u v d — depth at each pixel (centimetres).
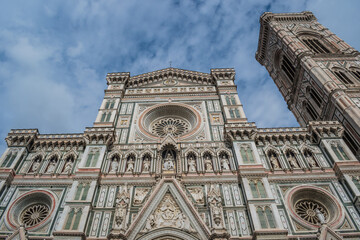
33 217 3112
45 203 3216
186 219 2861
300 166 3466
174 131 4384
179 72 5475
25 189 3272
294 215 2923
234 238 2691
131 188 3244
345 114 4319
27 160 3631
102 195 3150
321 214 2947
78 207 2923
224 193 3141
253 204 2898
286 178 3312
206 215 2920
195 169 3475
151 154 3672
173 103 4650
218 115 4388
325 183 3238
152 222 2848
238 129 3822
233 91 4794
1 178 3278
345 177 3170
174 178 3241
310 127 3884
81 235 2653
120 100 4762
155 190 3111
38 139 3888
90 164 3425
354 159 3353
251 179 3180
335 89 4647
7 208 3078
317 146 3734
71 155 3700
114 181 3303
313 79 5256
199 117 4362
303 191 3188
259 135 3869
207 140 3925
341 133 3756
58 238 2636
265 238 2600
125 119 4384
